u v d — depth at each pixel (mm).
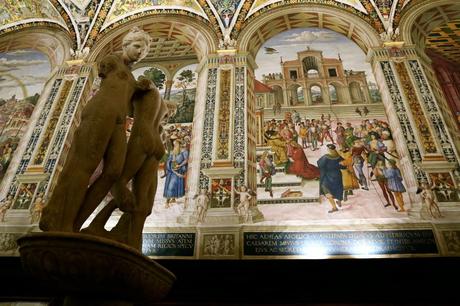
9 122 8453
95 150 2980
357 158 7160
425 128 7113
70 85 8602
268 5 9320
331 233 6215
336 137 7523
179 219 6664
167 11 9578
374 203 6539
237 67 8430
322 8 9109
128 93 3439
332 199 6691
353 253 5953
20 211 6934
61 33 9586
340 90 8219
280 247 6133
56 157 7527
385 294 5574
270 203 6750
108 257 2537
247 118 7672
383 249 5930
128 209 3176
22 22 9836
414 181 6535
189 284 5836
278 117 7945
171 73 9203
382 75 7980
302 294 5664
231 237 6293
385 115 7676
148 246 6367
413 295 5520
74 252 2490
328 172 7051
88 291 2701
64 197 2830
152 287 2889
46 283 2750
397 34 8516
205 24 9281
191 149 7684
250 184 6926
